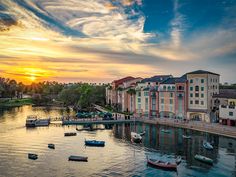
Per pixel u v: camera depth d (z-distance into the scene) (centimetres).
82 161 7888
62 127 13450
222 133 10950
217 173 6938
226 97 13462
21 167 7356
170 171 7094
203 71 14400
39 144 9838
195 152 8712
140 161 7894
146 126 13588
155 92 16012
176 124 13225
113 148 9319
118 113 17838
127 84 19950
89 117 16038
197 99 14350
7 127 13288
